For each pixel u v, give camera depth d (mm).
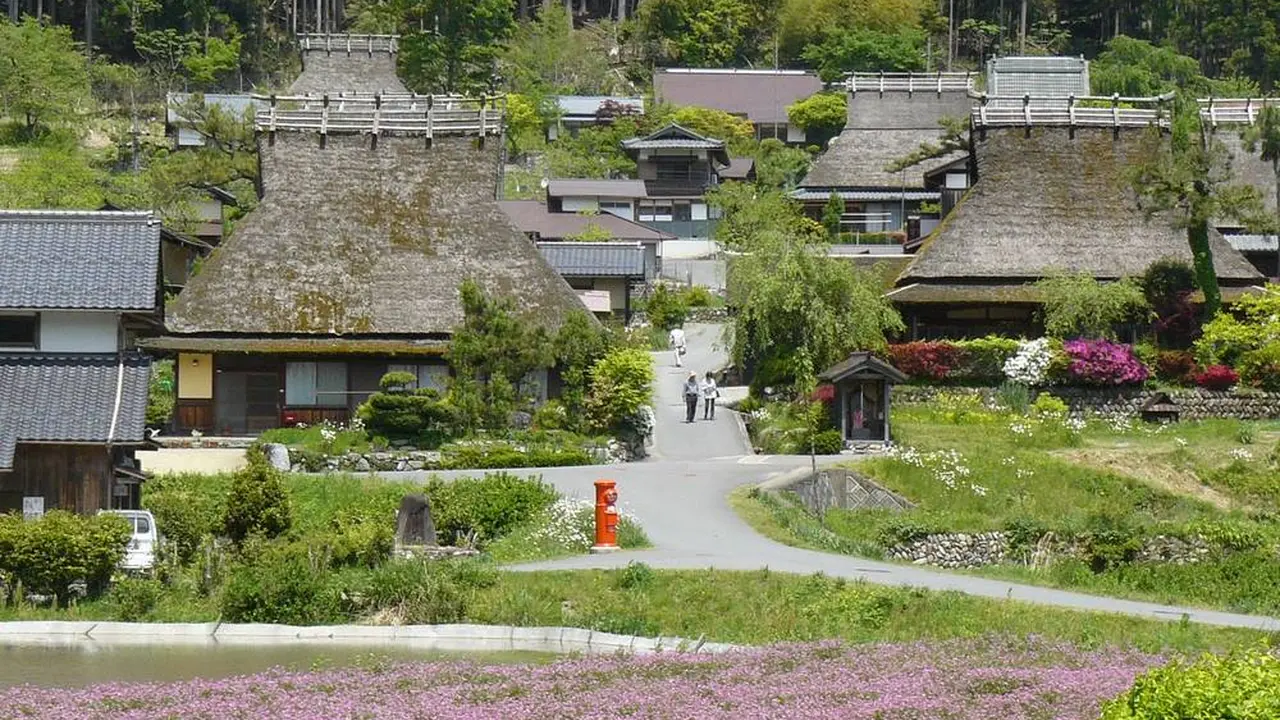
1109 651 30359
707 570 36656
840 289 61844
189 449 55156
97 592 36719
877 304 62281
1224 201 64312
